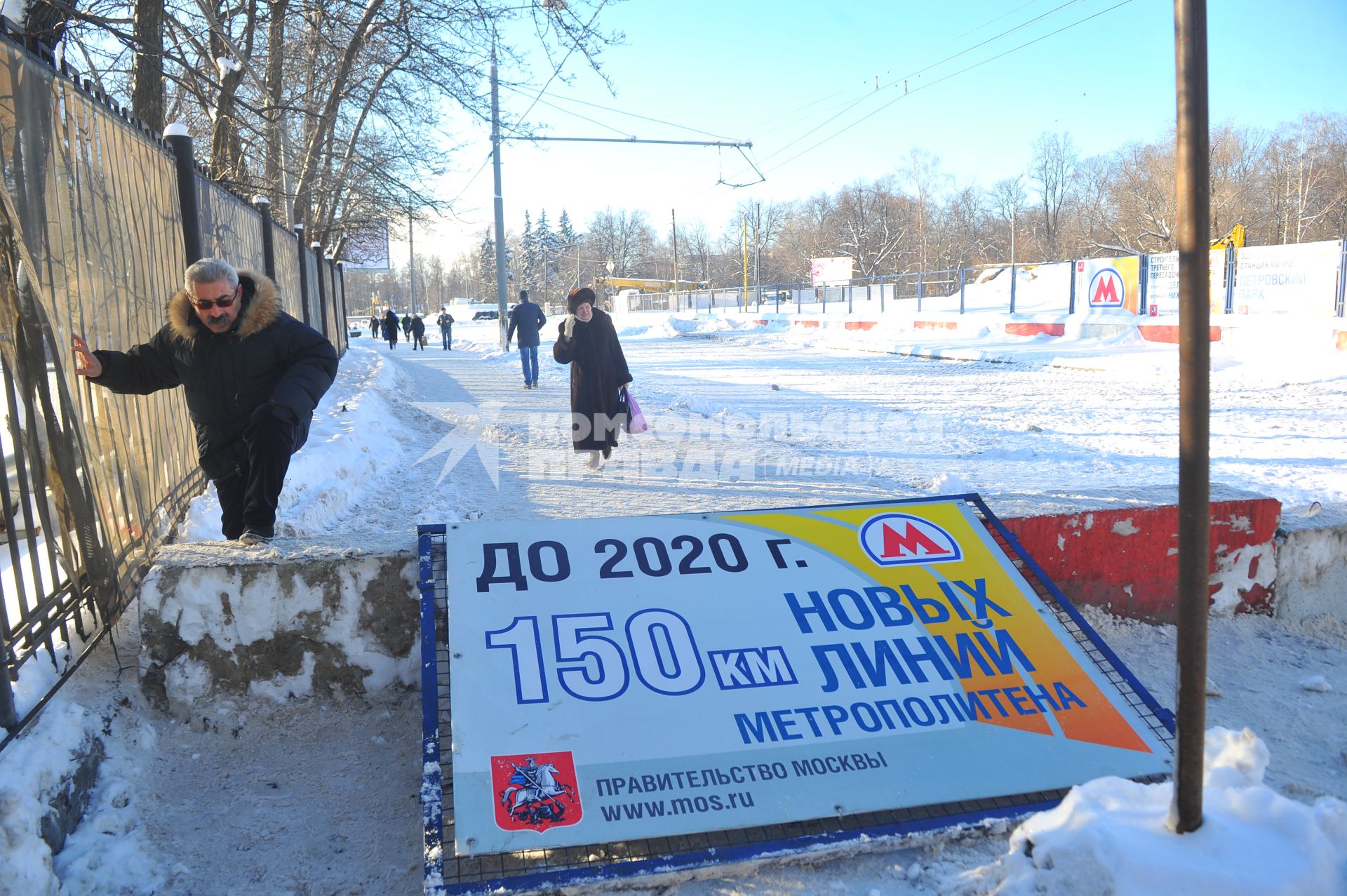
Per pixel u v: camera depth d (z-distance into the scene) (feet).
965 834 8.63
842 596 10.87
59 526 11.04
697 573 10.92
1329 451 28.35
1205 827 6.96
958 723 9.66
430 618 10.19
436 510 20.77
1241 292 62.34
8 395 9.54
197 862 8.58
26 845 7.48
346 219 66.54
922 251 236.63
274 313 12.82
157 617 10.59
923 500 12.46
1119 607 13.42
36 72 11.14
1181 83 6.34
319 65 45.88
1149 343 66.18
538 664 9.71
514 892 7.69
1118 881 6.69
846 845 8.32
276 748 10.44
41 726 8.91
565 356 24.95
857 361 72.90
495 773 8.67
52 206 11.55
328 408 32.81
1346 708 11.35
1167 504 13.37
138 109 28.78
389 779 9.93
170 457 16.56
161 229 17.26
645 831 8.34
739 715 9.48
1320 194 175.42
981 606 10.96
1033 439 31.83
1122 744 9.64
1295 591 13.87
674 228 253.24
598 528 11.34
